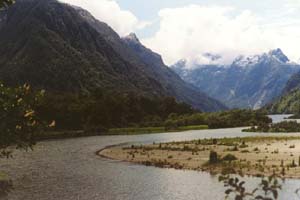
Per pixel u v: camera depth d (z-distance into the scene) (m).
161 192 50.41
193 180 57.84
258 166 65.56
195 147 100.44
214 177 59.66
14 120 14.16
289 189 47.69
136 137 157.75
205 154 86.19
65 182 58.25
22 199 46.81
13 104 14.23
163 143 119.50
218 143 110.50
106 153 96.75
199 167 69.19
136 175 63.59
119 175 63.88
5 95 14.40
